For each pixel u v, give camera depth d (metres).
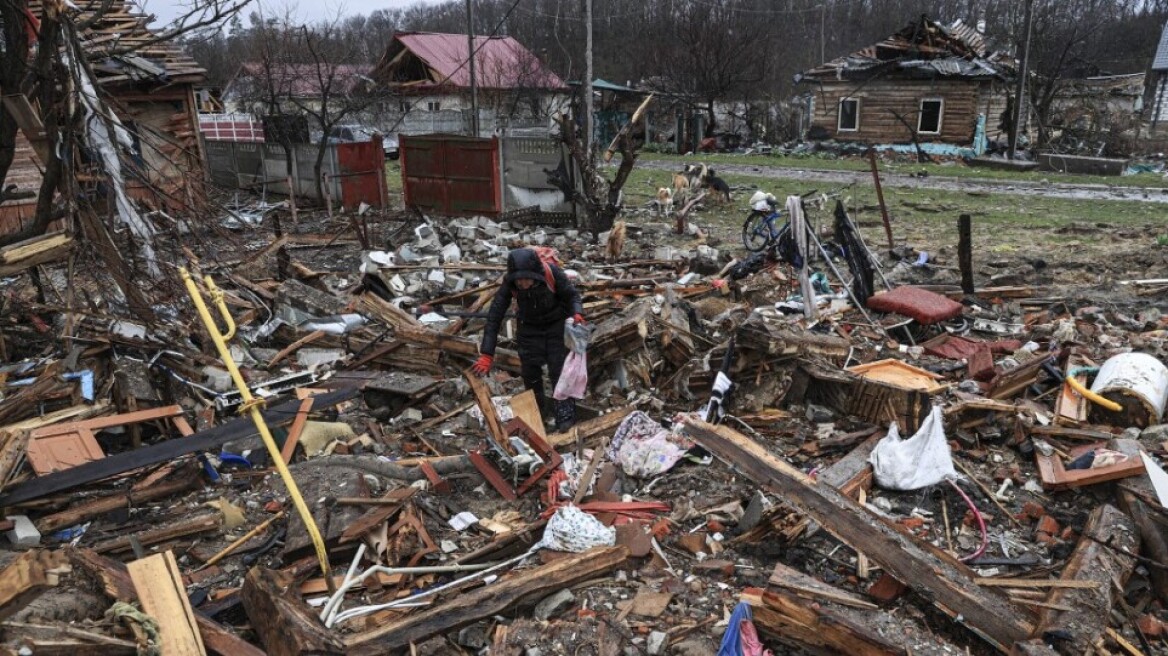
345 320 8.49
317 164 19.92
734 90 39.12
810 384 6.48
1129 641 3.77
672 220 17.92
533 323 6.15
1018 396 6.80
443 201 18.33
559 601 3.90
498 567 4.30
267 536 4.60
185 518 4.79
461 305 10.09
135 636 3.16
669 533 4.69
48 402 5.91
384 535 4.43
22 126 6.80
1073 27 39.66
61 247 6.79
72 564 3.59
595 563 4.13
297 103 21.95
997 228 16.23
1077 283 11.46
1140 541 4.45
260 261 11.05
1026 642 3.38
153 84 17.23
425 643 3.64
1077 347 7.99
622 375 6.78
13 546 4.44
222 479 5.35
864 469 5.35
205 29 7.12
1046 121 34.81
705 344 7.59
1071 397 6.41
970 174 26.36
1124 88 36.56
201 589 4.08
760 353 6.44
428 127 34.88
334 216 18.72
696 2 41.03
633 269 12.29
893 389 5.89
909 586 3.95
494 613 3.77
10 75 6.77
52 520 4.63
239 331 8.45
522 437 5.54
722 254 12.95
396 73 37.84
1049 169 27.89
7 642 2.89
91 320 7.61
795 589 3.78
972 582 3.87
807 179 25.30
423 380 6.79
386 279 10.42
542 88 36.69
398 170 29.12
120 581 3.52
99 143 7.19
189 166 8.66
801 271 8.95
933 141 32.88
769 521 4.58
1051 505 5.12
